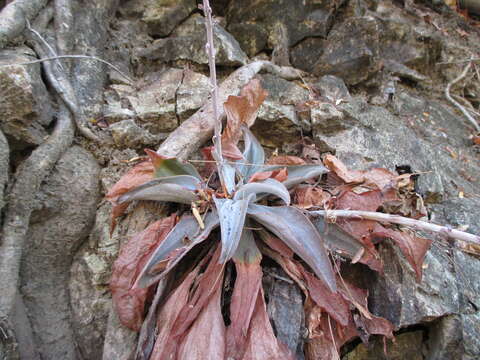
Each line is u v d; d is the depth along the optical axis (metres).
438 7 1.23
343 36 0.90
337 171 0.63
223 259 0.44
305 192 0.60
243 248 0.53
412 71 1.01
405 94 0.99
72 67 0.72
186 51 0.83
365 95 0.93
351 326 0.53
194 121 0.69
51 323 0.58
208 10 0.44
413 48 1.03
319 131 0.76
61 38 0.71
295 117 0.77
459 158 0.88
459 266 0.62
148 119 0.72
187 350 0.47
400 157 0.75
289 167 0.61
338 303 0.51
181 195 0.56
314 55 0.93
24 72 0.57
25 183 0.56
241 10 0.94
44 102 0.62
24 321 0.54
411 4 1.17
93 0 0.82
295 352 0.48
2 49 0.62
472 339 0.56
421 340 0.60
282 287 0.54
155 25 0.90
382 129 0.81
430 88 1.06
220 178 0.56
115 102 0.74
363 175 0.63
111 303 0.59
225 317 0.53
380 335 0.58
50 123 0.64
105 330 0.59
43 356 0.56
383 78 0.95
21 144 0.60
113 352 0.53
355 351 0.58
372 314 0.55
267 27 0.93
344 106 0.79
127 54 0.85
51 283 0.60
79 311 0.59
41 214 0.58
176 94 0.75
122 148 0.69
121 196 0.55
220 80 0.83
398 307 0.55
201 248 0.58
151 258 0.48
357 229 0.55
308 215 0.56
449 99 1.04
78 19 0.77
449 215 0.69
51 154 0.59
